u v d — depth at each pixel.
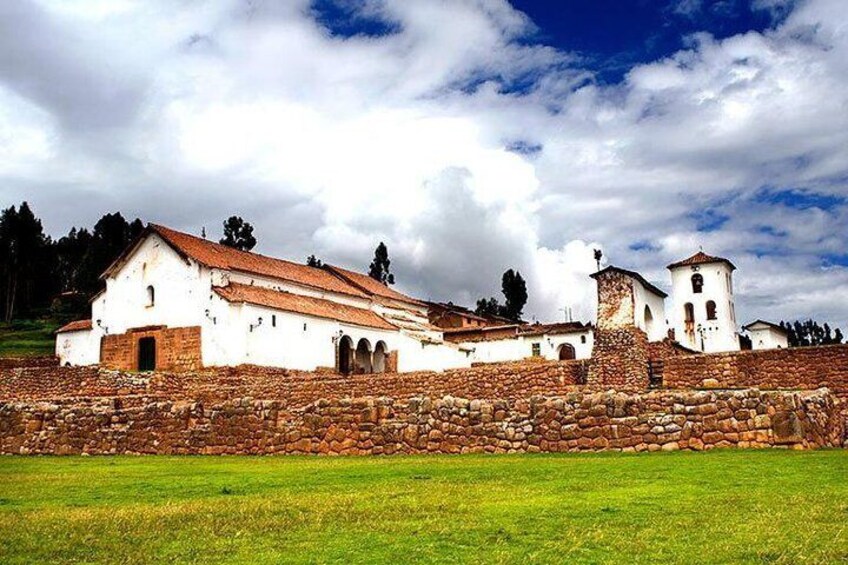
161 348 59.09
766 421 16.61
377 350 69.12
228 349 55.84
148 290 61.25
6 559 8.12
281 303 59.69
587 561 7.57
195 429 22.30
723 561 7.45
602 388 31.88
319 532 9.18
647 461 15.13
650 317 45.03
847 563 7.24
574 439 17.94
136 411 23.38
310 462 18.19
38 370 45.72
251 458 20.16
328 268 77.56
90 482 15.22
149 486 14.28
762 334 97.00
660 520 9.35
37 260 127.44
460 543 8.46
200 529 9.46
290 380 40.72
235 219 114.31
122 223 123.56
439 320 92.75
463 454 18.69
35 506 11.93
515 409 18.77
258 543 8.67
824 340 121.44
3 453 24.67
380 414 20.14
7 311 117.31
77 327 68.50
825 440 17.89
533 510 10.22
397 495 11.85
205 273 58.22
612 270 37.22
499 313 133.25
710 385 30.80
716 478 12.52
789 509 9.75
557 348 78.94
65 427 24.22
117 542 8.84
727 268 86.19
